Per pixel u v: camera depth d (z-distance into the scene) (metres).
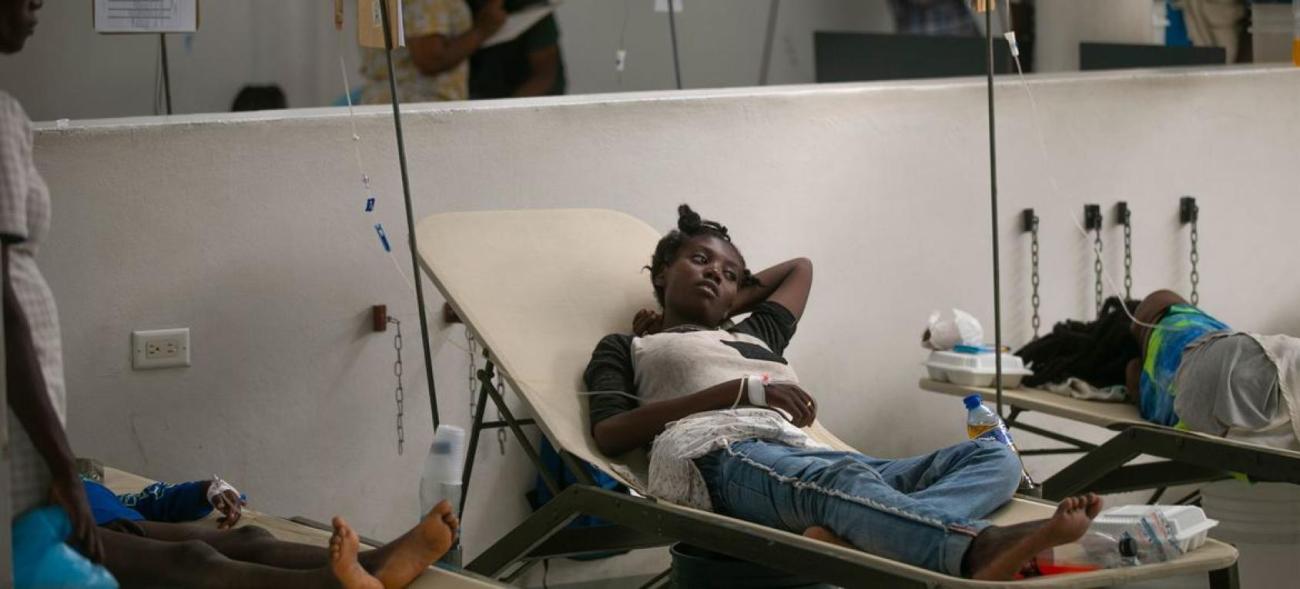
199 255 3.76
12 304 2.02
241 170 3.79
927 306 4.78
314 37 5.51
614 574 4.36
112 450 3.69
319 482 3.95
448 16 5.22
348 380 3.96
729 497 3.05
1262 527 3.94
